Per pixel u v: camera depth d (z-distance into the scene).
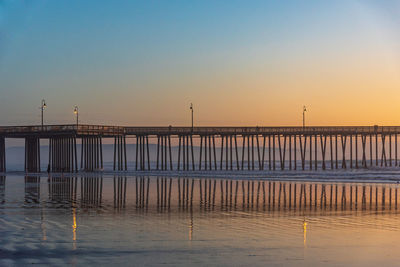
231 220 21.44
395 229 19.16
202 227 19.48
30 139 74.19
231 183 48.16
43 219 21.41
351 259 14.32
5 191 36.44
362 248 15.70
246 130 74.75
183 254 14.80
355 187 43.06
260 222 20.91
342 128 77.81
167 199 30.75
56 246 15.78
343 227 19.62
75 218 21.77
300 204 28.22
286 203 28.75
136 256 14.52
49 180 51.47
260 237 17.41
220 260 14.11
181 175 64.88
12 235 17.53
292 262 13.95
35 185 43.19
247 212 24.34
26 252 14.95
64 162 73.12
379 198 32.12
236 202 29.16
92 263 13.74
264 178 58.34
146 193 35.06
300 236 17.59
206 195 33.81
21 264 13.61
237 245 16.05
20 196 32.34
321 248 15.66
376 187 43.16
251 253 14.96
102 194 34.09
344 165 83.06
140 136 76.12
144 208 25.81
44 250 15.23
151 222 20.73
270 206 27.12
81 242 16.39
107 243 16.27
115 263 13.76
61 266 13.45
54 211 24.25
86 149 75.88
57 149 73.62
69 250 15.23
